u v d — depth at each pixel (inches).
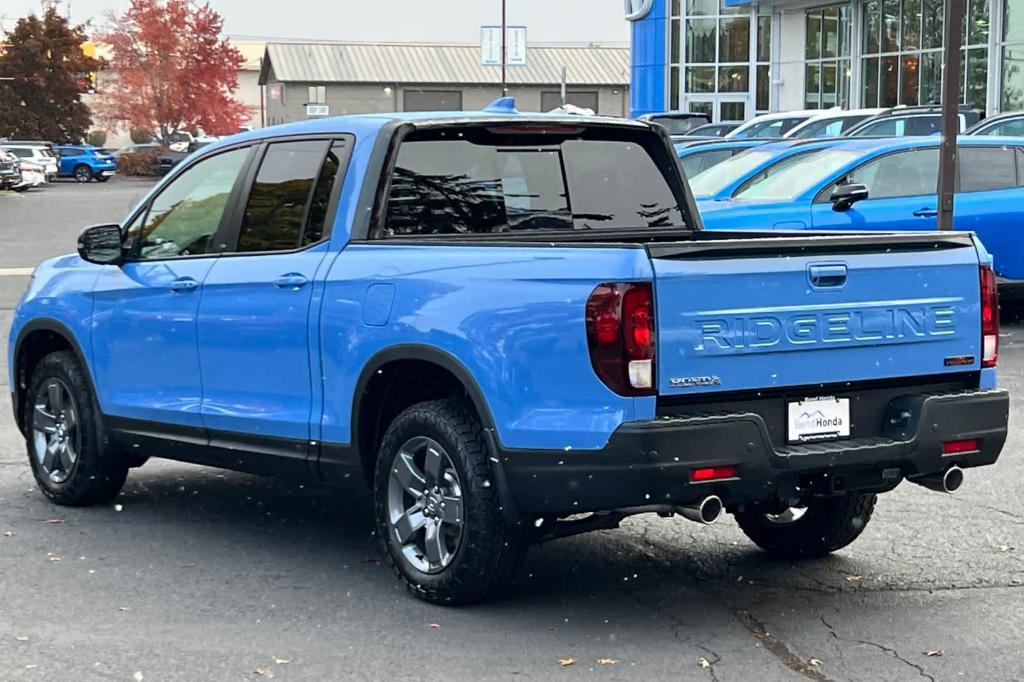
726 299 201.8
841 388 213.8
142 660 201.2
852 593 233.6
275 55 3383.4
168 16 3213.6
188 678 193.8
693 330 199.5
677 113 1274.6
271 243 253.8
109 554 259.8
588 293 199.6
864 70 1569.9
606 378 197.8
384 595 232.5
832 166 538.6
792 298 206.7
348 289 233.3
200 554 259.6
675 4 1815.9
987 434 220.5
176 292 267.3
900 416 216.8
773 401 208.1
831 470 208.7
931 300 219.9
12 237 1230.3
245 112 3341.5
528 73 3417.8
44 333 301.9
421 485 224.5
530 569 249.3
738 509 227.1
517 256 211.0
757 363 204.2
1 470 336.8
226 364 257.0
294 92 3321.9
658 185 269.3
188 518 288.8
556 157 258.5
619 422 196.9
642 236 262.7
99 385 286.5
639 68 1871.3
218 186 269.0
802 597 231.5
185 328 264.4
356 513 293.6
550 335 202.8
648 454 195.0
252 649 205.8
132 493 313.3
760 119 1094.4
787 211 527.2
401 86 3351.4
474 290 213.6
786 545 255.9
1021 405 410.9
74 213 1615.4
